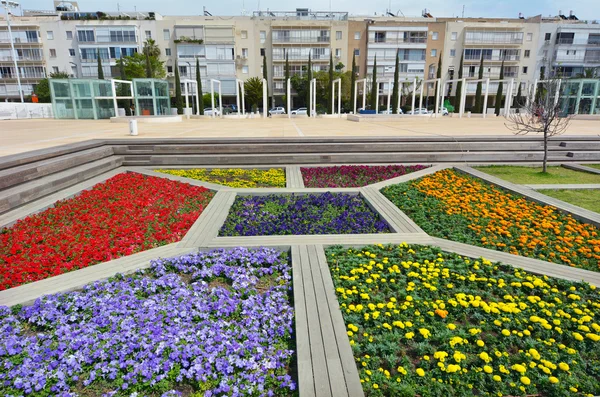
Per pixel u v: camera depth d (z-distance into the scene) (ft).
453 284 12.69
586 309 11.18
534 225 18.44
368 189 23.95
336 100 147.84
